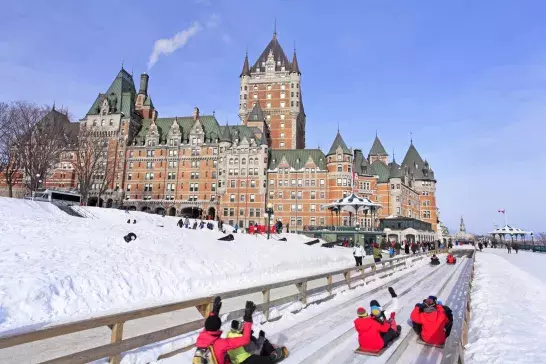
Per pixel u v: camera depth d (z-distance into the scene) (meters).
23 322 11.14
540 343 9.22
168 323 12.06
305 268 32.38
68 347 9.29
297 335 9.91
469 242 141.00
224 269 23.33
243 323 6.78
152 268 19.02
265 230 55.91
